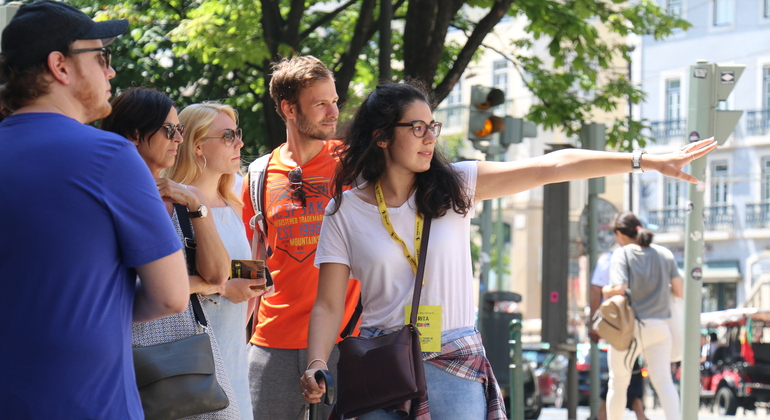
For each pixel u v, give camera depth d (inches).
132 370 406.3
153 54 1914.4
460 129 6343.5
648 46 6072.8
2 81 405.4
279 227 750.5
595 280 1501.0
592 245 1692.9
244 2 1610.5
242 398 627.5
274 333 743.7
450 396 540.7
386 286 557.0
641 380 1598.2
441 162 567.8
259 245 772.6
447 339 548.4
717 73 1205.1
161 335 534.3
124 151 398.0
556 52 1813.5
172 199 558.3
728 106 5856.3
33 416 370.6
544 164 572.1
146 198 399.9
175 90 1925.4
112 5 1829.5
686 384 1187.3
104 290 388.5
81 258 379.2
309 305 737.6
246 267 625.3
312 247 739.4
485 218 1918.1
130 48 1888.5
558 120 2062.0
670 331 1336.1
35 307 374.0
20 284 374.3
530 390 2187.5
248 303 714.2
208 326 557.3
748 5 5772.6
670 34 2022.6
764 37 5723.4
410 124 553.0
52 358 373.7
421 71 1552.7
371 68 2028.8
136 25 1881.2
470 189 568.7
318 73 750.5
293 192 745.0
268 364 745.0
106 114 433.4
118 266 397.1
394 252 556.7
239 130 666.2
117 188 391.2
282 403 743.1
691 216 1189.1
